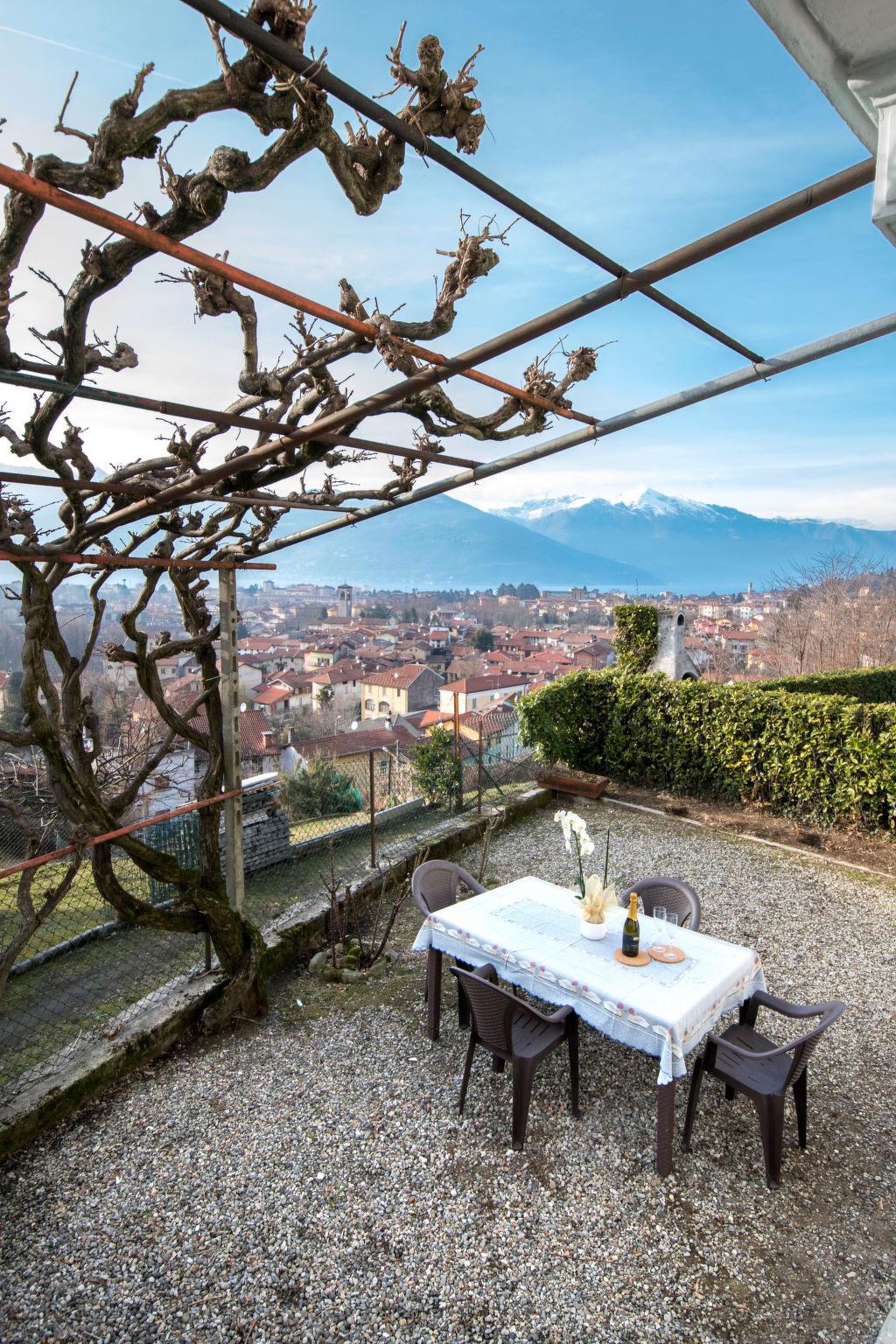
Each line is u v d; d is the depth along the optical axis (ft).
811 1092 13.51
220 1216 10.50
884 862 24.77
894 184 4.74
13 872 12.05
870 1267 9.82
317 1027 15.37
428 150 5.57
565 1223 10.44
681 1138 12.25
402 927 20.15
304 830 32.04
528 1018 13.20
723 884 23.25
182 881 14.71
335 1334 8.79
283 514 13.93
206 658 15.55
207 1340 8.71
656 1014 11.14
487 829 26.25
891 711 25.93
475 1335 8.80
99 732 13.66
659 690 32.48
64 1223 10.36
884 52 4.53
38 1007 19.66
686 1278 9.62
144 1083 13.55
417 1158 11.68
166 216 6.13
